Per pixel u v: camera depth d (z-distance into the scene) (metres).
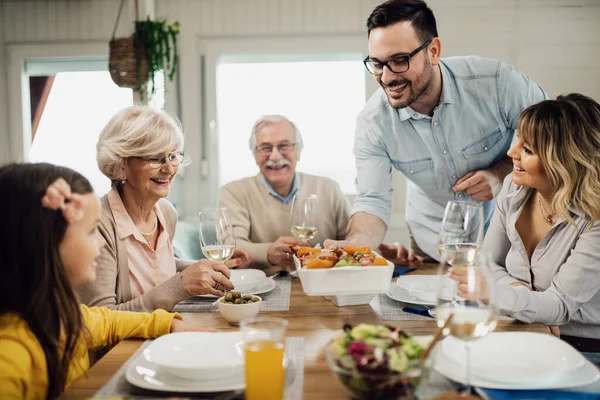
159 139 1.64
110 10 3.89
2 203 1.04
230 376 1.06
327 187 2.62
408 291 1.64
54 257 1.06
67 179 1.10
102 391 1.04
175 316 1.37
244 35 3.82
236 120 4.00
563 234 1.67
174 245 2.44
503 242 1.91
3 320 1.05
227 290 1.56
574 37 3.65
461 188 2.21
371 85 3.86
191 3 3.82
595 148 1.59
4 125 4.05
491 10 3.66
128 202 1.72
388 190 2.37
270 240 2.55
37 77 4.08
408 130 2.27
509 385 1.02
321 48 3.80
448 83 2.16
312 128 3.99
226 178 4.04
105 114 4.12
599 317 1.65
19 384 1.01
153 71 3.47
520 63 3.69
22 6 3.93
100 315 1.34
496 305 0.99
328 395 0.99
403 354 0.89
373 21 1.97
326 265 1.50
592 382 1.03
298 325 1.41
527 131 1.66
